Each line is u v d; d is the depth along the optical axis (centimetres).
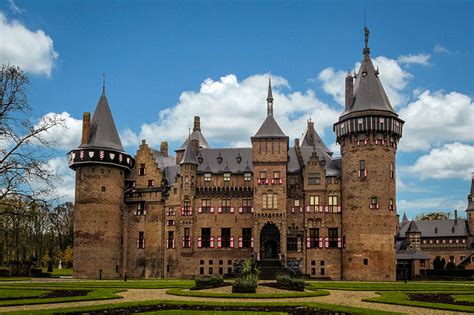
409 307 2980
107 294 3519
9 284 4750
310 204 7375
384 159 7019
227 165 7725
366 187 6969
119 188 7731
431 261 12381
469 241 12169
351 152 7138
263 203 7294
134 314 2584
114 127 7881
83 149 7481
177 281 5762
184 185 7600
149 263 7650
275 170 7369
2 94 3052
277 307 2859
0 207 3481
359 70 7488
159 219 7712
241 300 3241
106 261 7394
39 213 3309
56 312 2509
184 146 8556
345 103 7444
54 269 10256
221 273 7406
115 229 7581
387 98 7425
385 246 6838
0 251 8175
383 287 4569
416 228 11494
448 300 3356
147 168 7962
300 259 7200
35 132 3047
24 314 2388
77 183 7550
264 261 6912
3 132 3008
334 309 2739
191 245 7475
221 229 7525
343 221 7162
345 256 7025
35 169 3017
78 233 7375
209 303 2989
